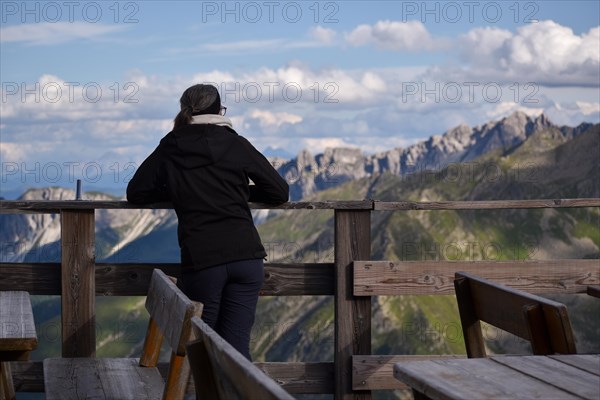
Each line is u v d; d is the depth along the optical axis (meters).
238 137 4.13
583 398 1.96
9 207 4.52
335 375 4.78
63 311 4.64
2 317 3.54
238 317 4.04
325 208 4.68
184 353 2.76
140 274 4.73
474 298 3.06
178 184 4.03
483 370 2.23
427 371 2.23
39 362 4.63
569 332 2.47
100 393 3.53
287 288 4.85
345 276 4.78
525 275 4.85
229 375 1.83
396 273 4.79
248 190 4.12
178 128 4.11
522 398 1.96
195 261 3.96
